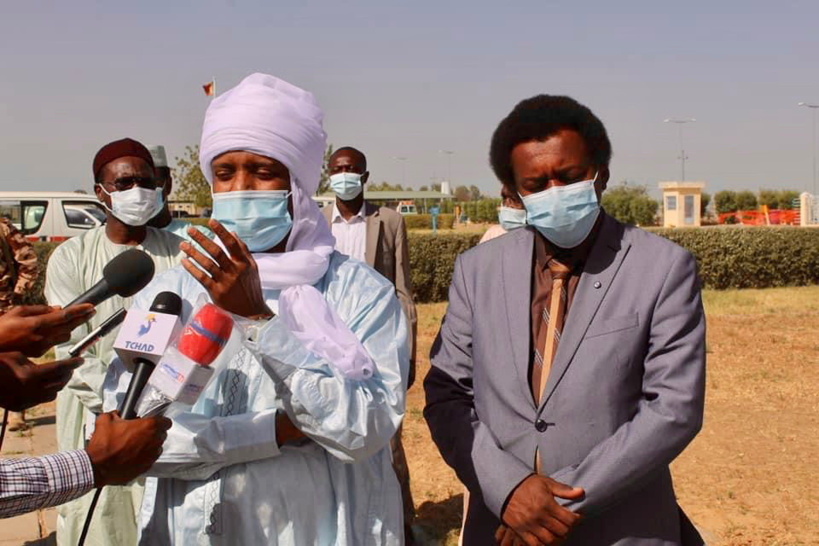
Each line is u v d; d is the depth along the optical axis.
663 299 2.54
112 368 2.40
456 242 18.27
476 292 2.76
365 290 2.45
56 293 4.14
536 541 2.42
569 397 2.51
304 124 2.42
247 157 2.38
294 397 2.14
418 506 6.14
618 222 2.70
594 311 2.55
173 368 2.00
